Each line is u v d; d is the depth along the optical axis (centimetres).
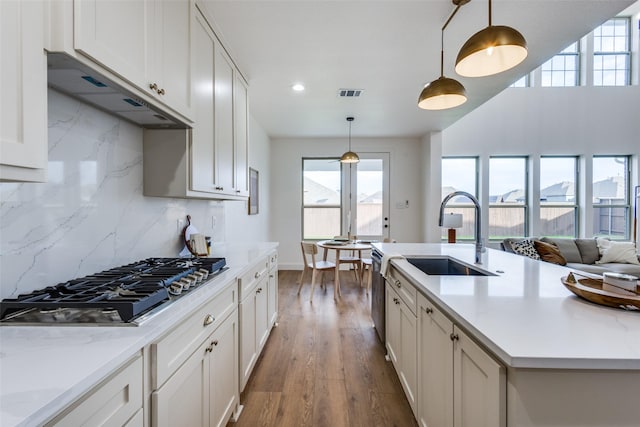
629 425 75
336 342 269
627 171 563
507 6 186
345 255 566
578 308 107
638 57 548
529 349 76
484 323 93
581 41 560
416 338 159
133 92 120
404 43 229
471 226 581
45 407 53
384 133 532
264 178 519
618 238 558
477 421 94
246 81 285
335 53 244
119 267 151
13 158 72
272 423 168
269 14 194
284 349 255
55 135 117
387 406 183
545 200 571
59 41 84
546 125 561
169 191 174
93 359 69
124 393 78
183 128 173
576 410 76
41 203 111
